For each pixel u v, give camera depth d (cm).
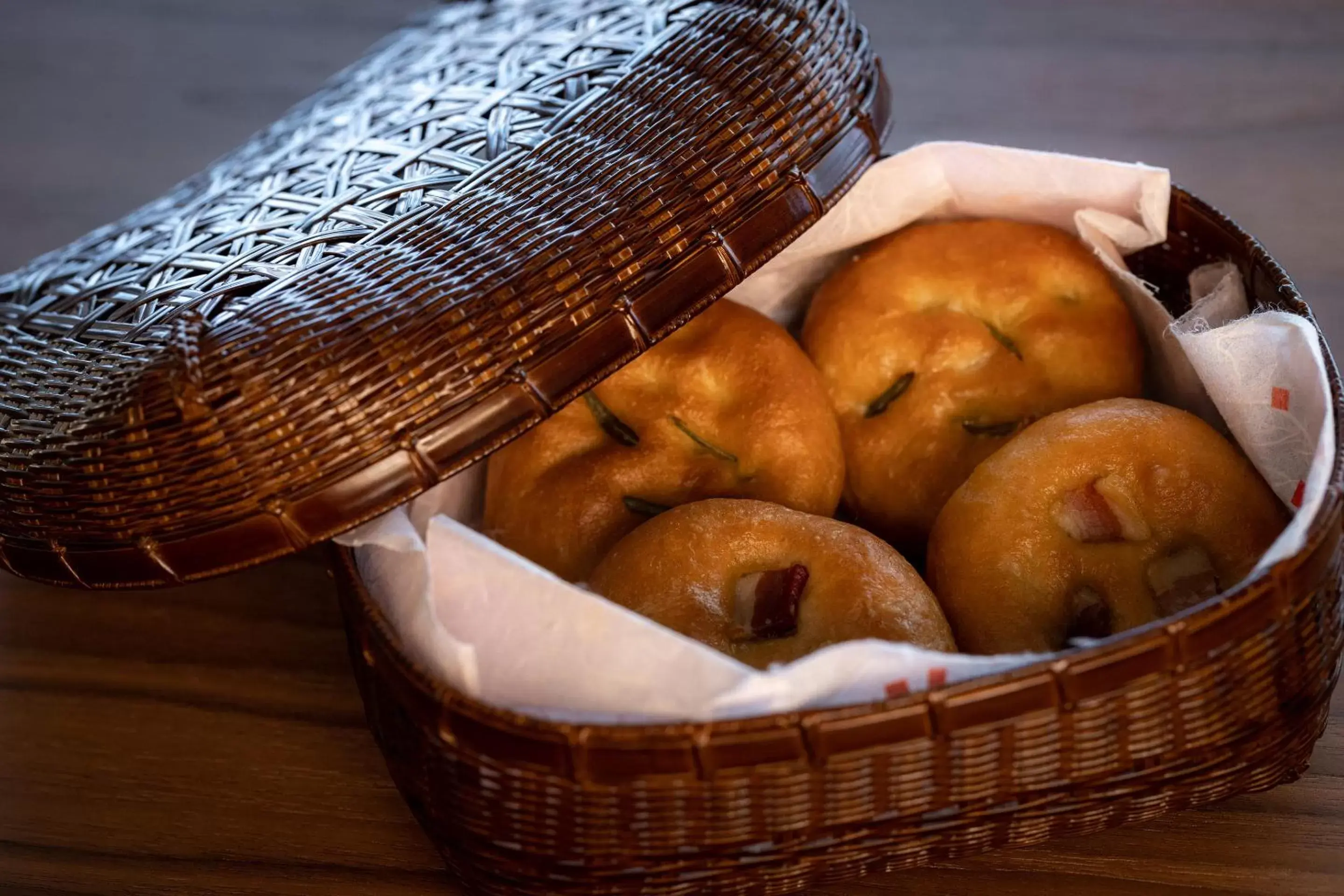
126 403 61
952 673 58
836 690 58
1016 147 84
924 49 91
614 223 62
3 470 62
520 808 59
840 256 71
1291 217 79
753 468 67
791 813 59
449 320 61
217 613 71
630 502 66
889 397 69
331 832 66
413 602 61
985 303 69
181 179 88
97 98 94
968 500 65
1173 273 70
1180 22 91
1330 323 75
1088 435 64
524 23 69
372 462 61
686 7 66
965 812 60
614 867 60
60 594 72
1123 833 64
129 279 65
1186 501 63
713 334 68
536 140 64
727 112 63
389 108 67
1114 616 63
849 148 65
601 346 62
